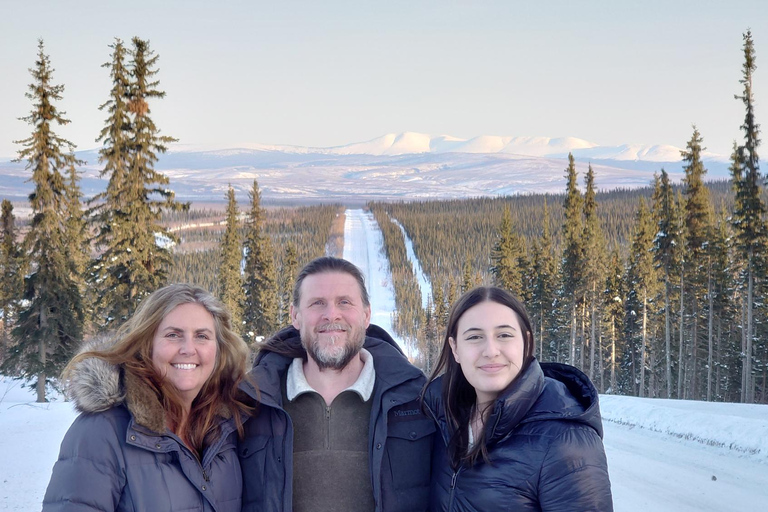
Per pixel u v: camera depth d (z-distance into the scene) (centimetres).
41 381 2745
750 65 3061
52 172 2738
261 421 379
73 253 3447
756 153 3097
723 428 1464
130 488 312
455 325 342
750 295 3162
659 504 992
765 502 1001
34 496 941
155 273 2644
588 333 5544
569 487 294
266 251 5081
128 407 317
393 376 389
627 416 1803
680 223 4100
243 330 4847
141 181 2569
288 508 358
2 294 3900
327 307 380
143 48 2561
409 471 377
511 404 312
